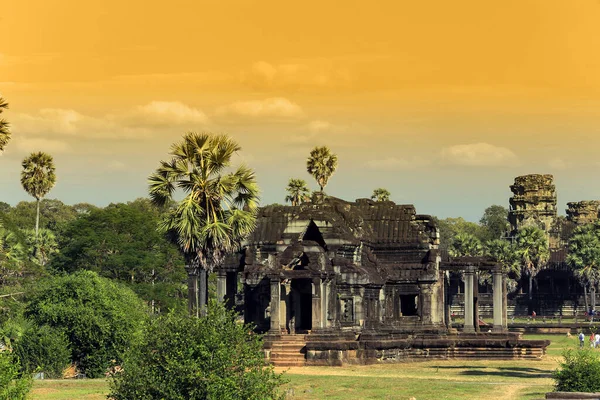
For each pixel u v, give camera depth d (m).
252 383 52.94
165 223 85.31
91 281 89.75
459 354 109.75
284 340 103.81
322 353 101.31
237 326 54.69
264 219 117.50
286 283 107.62
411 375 92.38
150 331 53.97
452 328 122.88
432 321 117.12
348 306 110.62
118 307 87.62
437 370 97.44
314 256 107.44
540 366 102.31
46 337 84.19
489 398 73.44
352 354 102.88
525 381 86.19
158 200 85.75
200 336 53.28
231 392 51.94
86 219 146.00
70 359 85.81
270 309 106.44
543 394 74.94
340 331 107.50
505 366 102.12
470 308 118.44
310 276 105.75
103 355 85.62
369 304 113.00
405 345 107.31
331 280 108.69
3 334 84.06
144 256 141.00
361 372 95.38
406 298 120.69
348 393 76.75
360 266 113.75
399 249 120.12
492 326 127.06
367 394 76.19
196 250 84.38
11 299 102.44
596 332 164.38
